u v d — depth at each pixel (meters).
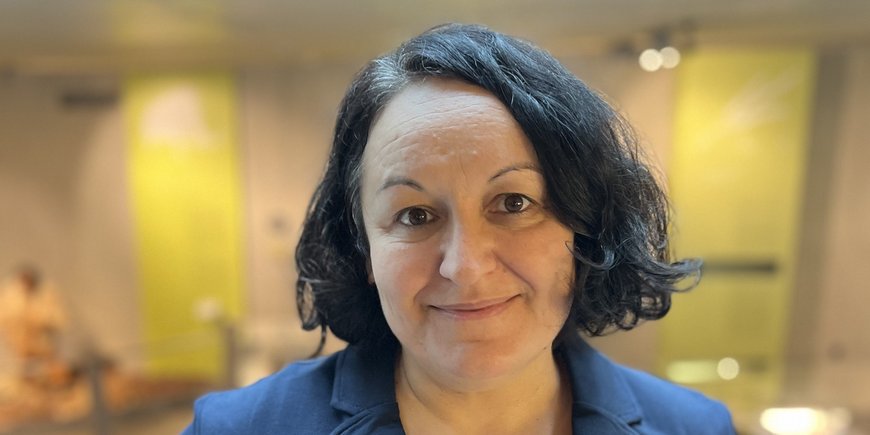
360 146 0.65
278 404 0.72
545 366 0.74
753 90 2.71
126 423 2.66
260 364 2.98
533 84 0.61
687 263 0.75
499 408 0.72
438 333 0.61
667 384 0.86
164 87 3.27
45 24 2.34
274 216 3.35
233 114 3.25
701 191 2.79
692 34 2.52
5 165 3.53
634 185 0.68
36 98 3.44
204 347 3.04
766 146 2.75
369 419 0.69
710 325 2.89
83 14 2.22
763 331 2.91
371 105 0.63
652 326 2.80
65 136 3.47
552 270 0.61
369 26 2.37
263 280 3.41
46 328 3.53
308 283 0.76
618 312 0.72
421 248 0.59
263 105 3.26
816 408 2.38
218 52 2.90
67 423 2.57
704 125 2.73
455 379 0.64
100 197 3.50
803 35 2.61
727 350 2.92
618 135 0.68
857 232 2.98
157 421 2.68
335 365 0.78
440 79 0.60
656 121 2.73
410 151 0.57
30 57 3.04
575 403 0.74
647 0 2.11
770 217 2.81
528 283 0.60
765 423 2.28
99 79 3.35
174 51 2.90
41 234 3.61
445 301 0.60
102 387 2.71
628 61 2.66
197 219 3.37
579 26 2.38
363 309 0.76
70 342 3.56
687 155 2.75
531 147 0.59
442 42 0.62
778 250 2.85
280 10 2.17
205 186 3.33
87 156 3.47
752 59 2.68
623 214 0.67
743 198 2.80
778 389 2.54
